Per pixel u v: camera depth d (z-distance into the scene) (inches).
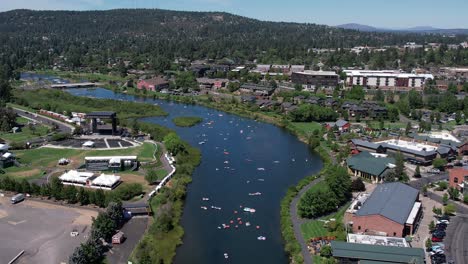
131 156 7598.4
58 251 4638.3
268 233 5251.0
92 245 4448.8
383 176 6924.2
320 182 6781.5
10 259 4458.7
